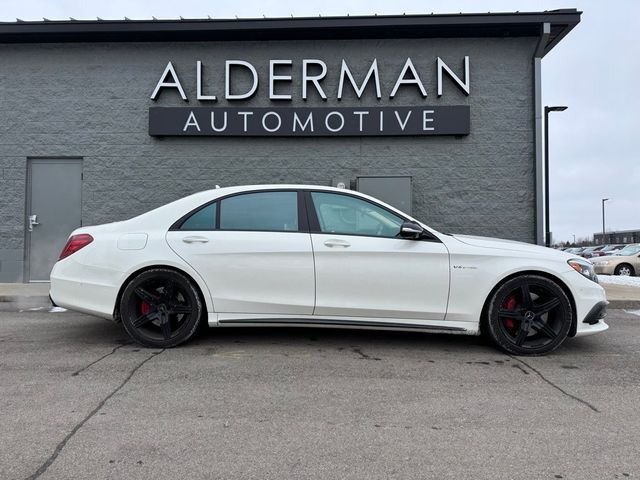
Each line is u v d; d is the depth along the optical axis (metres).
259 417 3.35
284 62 9.62
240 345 5.12
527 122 9.53
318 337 5.49
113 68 9.76
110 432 3.09
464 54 9.58
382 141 9.65
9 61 9.80
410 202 9.52
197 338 5.39
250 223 4.95
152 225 4.98
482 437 3.08
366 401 3.65
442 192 9.58
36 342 5.27
